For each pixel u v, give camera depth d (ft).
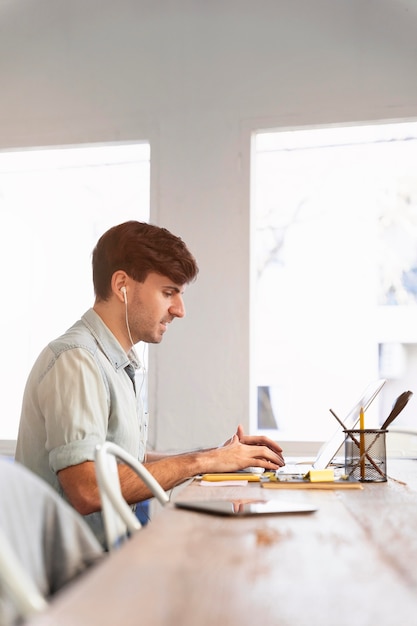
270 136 11.93
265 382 12.09
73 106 11.63
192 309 10.94
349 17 10.86
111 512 3.78
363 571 2.48
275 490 4.92
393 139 11.78
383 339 11.84
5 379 12.53
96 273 6.35
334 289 11.97
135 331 6.34
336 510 3.93
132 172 12.50
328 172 12.01
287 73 10.98
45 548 3.13
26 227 12.70
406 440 9.77
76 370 5.69
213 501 4.08
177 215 11.10
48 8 11.85
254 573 2.42
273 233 12.14
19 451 5.95
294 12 11.04
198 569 2.46
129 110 11.43
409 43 10.67
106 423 5.84
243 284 10.82
